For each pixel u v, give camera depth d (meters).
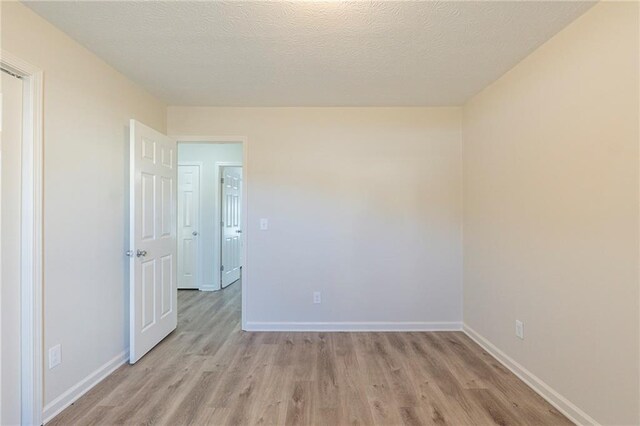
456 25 1.89
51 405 1.86
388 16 1.81
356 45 2.12
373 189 3.29
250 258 3.27
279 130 3.29
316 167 3.29
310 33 1.98
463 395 2.08
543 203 2.07
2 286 1.65
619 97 1.55
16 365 1.71
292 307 3.28
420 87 2.80
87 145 2.16
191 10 1.76
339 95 2.99
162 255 2.96
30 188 1.75
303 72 2.51
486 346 2.78
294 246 3.28
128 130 2.62
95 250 2.23
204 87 2.81
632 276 1.50
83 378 2.11
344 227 3.28
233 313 3.84
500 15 1.79
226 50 2.18
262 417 1.87
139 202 2.57
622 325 1.55
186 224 5.03
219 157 5.01
